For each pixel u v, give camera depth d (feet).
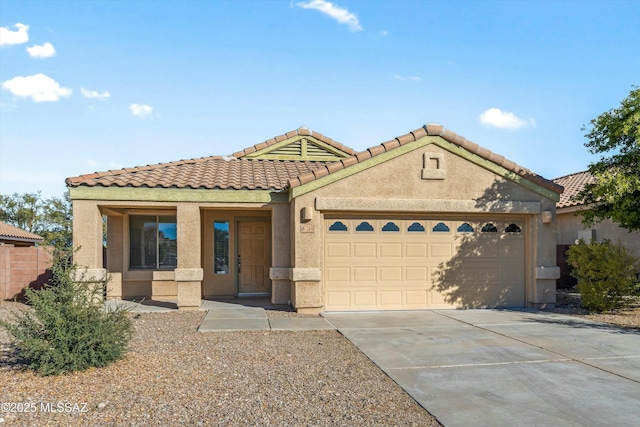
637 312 42.27
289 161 57.47
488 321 37.22
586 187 44.24
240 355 26.45
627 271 42.88
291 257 43.16
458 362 25.17
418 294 42.83
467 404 19.03
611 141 40.52
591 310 42.96
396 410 18.42
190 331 33.32
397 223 42.80
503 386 21.25
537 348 28.27
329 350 27.91
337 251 41.98
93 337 22.99
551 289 43.83
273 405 18.71
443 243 43.34
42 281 52.47
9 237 82.74
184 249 42.34
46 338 22.80
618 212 40.09
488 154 42.80
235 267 51.65
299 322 36.55
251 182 44.78
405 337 31.30
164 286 51.06
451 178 42.60
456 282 43.42
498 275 44.19
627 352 27.35
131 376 21.91
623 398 19.72
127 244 51.19
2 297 51.70
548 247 43.83
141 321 37.11
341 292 41.86
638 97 38.86
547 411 18.31
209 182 43.39
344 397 19.76
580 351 27.55
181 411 17.97
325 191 41.22
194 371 23.03
